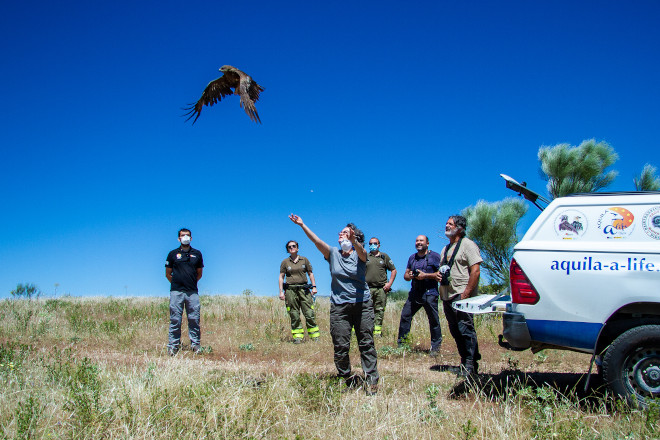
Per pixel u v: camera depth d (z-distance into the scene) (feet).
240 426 14.61
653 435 13.20
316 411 16.33
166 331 35.37
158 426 14.15
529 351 28.45
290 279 34.01
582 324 16.58
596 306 16.49
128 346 30.42
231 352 29.63
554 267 17.12
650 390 15.57
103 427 13.98
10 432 13.83
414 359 27.78
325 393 17.39
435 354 28.40
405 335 29.68
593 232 17.10
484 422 14.65
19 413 14.32
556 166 54.54
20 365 20.17
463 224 22.00
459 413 16.21
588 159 53.52
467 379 19.12
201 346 30.53
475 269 21.09
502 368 24.40
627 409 15.19
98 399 15.46
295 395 17.39
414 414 15.47
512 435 14.01
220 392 17.21
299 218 19.98
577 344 16.67
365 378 20.18
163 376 18.40
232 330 37.47
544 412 14.46
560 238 17.40
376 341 32.94
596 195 17.44
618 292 16.30
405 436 14.17
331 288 20.17
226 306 51.57
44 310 44.50
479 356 21.71
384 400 17.04
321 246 19.92
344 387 19.22
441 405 17.44
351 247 19.65
